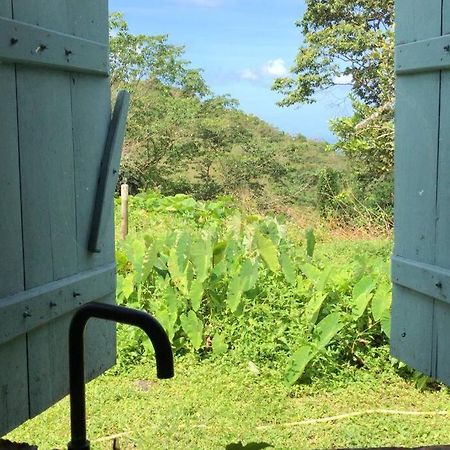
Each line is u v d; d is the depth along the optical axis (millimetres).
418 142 1964
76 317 1109
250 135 22688
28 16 1632
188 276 5172
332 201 14305
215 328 5184
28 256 1649
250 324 5125
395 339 2123
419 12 1930
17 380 1617
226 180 22125
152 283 5520
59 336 1797
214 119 22500
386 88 15094
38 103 1687
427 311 1937
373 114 14766
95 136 1965
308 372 4695
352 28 16766
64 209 1806
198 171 22641
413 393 4543
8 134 1572
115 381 4781
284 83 17781
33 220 1669
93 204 1963
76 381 1115
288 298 5215
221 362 4977
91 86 1939
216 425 4016
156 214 12438
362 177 15094
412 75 1983
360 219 12812
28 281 1652
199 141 22438
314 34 17266
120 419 4082
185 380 4758
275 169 21891
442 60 1814
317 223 12797
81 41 1856
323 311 5047
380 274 5223
